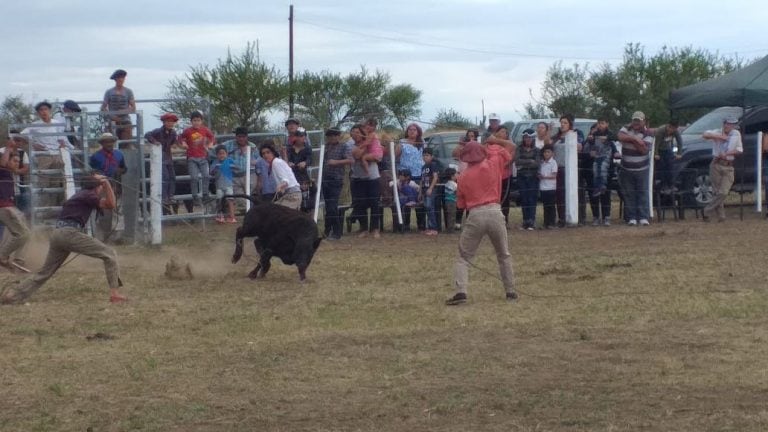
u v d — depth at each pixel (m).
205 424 7.24
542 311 10.88
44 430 7.15
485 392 7.86
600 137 18.67
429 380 8.25
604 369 8.44
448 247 16.11
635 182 18.58
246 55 41.41
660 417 7.11
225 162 18.78
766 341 9.24
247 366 8.79
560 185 18.59
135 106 18.78
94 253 11.74
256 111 41.62
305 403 7.70
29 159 16.03
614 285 12.39
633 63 43.03
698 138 20.50
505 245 11.50
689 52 43.62
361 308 11.30
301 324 10.48
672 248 15.41
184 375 8.53
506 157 11.44
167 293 12.40
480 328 10.11
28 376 8.57
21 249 14.45
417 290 12.40
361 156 17.33
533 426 6.99
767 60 19.75
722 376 8.10
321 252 15.76
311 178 19.17
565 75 39.66
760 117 21.38
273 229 13.02
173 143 18.25
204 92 40.81
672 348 9.10
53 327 10.50
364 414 7.39
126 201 16.80
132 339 9.93
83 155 16.77
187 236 17.53
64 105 17.97
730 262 13.82
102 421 7.33
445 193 17.91
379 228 17.83
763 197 23.27
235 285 12.89
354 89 52.22
